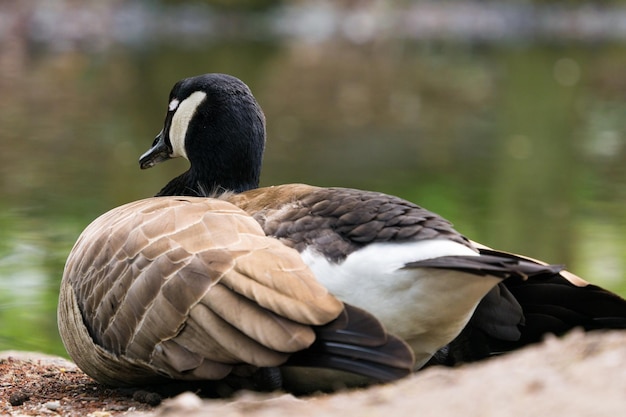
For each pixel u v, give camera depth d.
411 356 6.12
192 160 9.60
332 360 6.31
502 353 8.17
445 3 62.88
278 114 30.22
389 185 20.50
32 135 25.16
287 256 6.77
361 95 34.72
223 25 56.31
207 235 6.99
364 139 26.47
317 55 46.19
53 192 18.95
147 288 6.90
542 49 51.25
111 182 20.02
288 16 58.47
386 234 6.95
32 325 11.86
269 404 5.67
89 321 7.50
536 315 8.13
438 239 6.91
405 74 40.75
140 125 26.91
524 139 26.97
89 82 34.59
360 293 6.87
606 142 26.66
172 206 7.50
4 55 40.97
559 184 20.88
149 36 50.50
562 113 31.72
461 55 47.81
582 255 15.07
